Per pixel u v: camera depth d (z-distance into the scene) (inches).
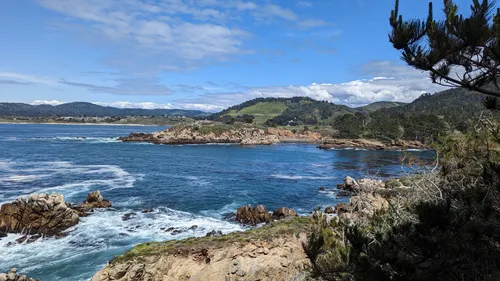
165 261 459.2
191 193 1262.3
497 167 208.4
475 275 178.1
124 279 438.0
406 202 284.0
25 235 759.7
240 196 1238.3
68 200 1088.2
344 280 197.0
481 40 189.5
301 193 1307.8
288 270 488.7
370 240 232.2
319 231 249.3
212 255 472.4
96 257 665.0
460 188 257.6
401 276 161.6
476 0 191.6
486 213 184.1
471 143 285.4
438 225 166.7
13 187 1253.7
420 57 205.2
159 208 1035.3
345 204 978.1
